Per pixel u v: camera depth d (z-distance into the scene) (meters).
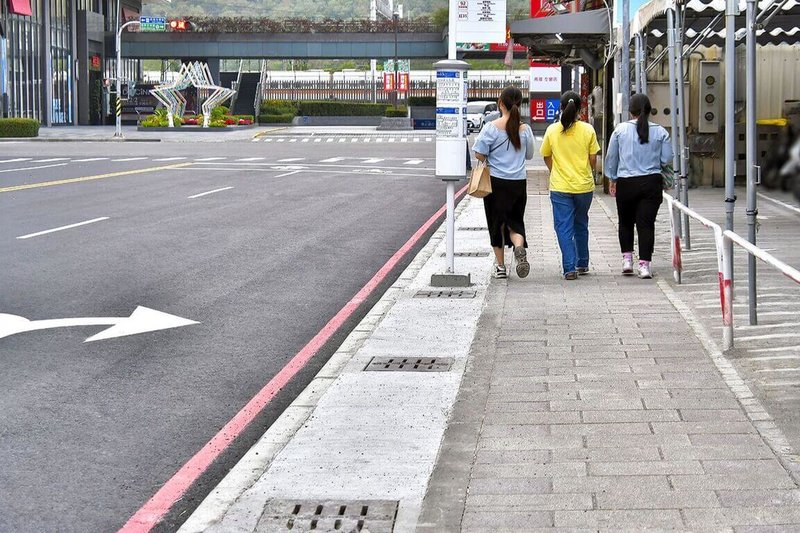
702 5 15.02
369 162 39.25
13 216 19.45
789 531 4.92
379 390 7.79
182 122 77.12
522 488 5.63
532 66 59.06
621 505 5.32
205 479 6.21
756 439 6.31
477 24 12.04
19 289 12.12
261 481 5.92
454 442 6.47
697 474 5.73
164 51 92.19
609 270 13.32
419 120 85.50
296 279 13.20
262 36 92.00
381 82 119.19
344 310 11.30
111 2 94.50
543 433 6.59
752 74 9.60
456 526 5.14
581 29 26.23
